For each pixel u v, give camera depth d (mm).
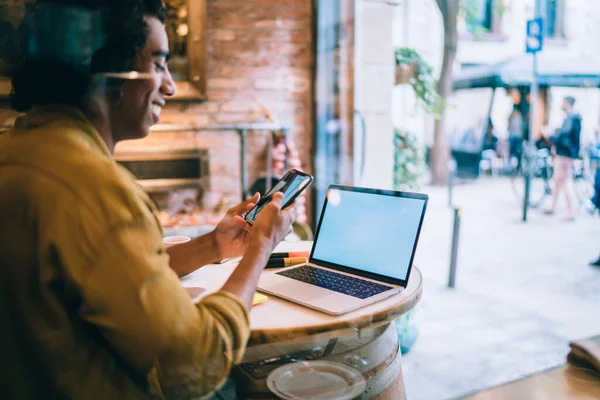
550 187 6383
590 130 6129
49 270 687
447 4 7555
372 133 3332
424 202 1215
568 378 1061
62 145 725
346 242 1330
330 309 1034
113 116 845
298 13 3348
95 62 785
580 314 3045
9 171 710
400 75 3523
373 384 1074
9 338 710
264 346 947
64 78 775
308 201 3418
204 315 749
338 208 1383
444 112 7988
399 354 1216
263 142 3377
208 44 3232
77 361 721
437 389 2047
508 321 2943
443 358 2391
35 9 771
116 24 782
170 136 3160
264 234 939
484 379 2127
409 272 1182
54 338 707
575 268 4023
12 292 701
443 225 5625
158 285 695
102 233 678
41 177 694
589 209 5934
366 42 3252
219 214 3211
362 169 3320
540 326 2826
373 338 1102
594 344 1138
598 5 8359
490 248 4652
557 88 7898
